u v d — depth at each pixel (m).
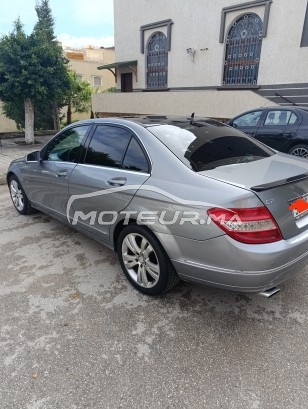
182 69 13.10
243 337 2.33
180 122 3.11
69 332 2.38
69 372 2.04
